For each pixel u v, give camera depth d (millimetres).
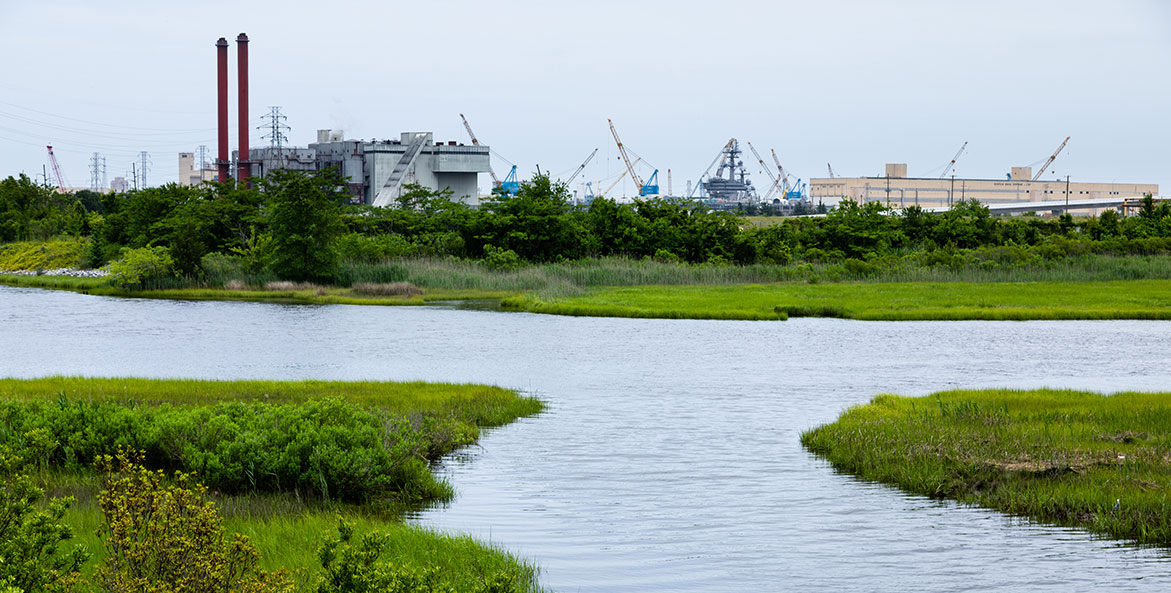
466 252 105562
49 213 139625
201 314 67938
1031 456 22531
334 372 40219
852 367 42156
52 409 22391
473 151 192625
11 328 58406
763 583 15406
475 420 28484
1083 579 15648
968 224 118000
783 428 28203
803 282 92188
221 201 107188
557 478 22047
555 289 81875
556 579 15484
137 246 109000
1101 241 110125
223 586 11023
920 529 18250
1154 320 61844
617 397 34031
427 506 19672
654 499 20312
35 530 11367
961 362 43688
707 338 52969
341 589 10945
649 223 111188
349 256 95125
